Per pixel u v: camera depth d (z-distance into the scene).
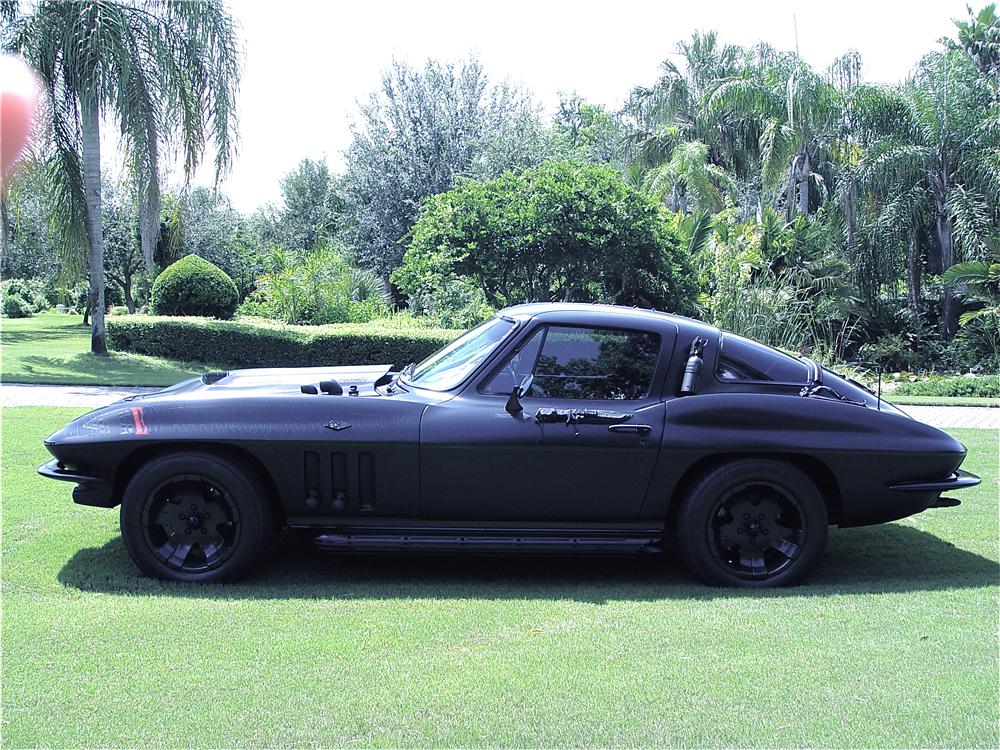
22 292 39.50
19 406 10.56
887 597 4.28
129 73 17.08
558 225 17.75
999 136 25.50
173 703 2.98
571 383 4.58
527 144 29.44
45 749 2.68
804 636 3.66
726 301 19.05
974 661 3.38
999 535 5.66
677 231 19.34
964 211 24.89
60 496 6.13
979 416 11.80
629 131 30.52
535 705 2.98
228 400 4.54
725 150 29.73
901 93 27.83
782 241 23.02
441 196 18.97
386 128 31.47
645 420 4.46
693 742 2.74
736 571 4.54
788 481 4.48
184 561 4.50
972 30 28.88
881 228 25.81
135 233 29.67
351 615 3.94
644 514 4.55
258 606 4.06
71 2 16.91
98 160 18.11
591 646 3.53
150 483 4.42
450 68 31.77
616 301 19.31
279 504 4.61
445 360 4.95
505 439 4.41
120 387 13.73
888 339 25.41
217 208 32.50
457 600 4.20
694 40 32.12
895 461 4.56
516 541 4.52
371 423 4.45
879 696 3.06
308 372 5.56
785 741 2.75
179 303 22.62
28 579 4.45
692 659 3.39
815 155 29.22
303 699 3.02
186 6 17.55
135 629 3.69
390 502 4.50
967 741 2.75
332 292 21.91
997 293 23.62
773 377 4.73
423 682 3.16
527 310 4.91
